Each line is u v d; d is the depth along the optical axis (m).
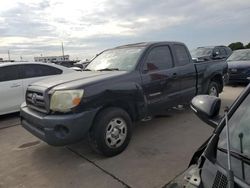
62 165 4.16
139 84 4.75
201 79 6.59
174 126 5.75
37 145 5.09
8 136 5.79
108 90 4.18
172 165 3.94
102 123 4.07
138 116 4.80
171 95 5.57
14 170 4.10
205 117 2.07
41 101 4.20
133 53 5.25
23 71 7.61
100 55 6.00
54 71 8.19
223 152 1.68
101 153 4.23
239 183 1.39
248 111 1.77
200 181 1.65
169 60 5.66
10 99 7.30
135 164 4.02
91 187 3.48
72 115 3.84
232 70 11.02
